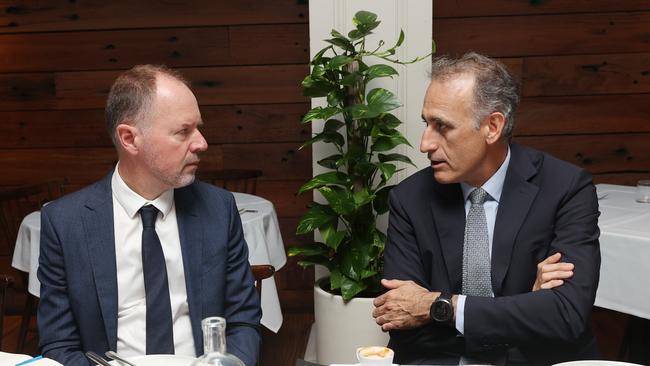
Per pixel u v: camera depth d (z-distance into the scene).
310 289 3.86
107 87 3.74
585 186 1.62
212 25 3.65
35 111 3.79
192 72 3.70
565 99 3.61
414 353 1.59
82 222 1.43
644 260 2.09
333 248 2.55
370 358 1.07
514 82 1.55
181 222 1.49
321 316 2.61
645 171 3.63
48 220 1.44
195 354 1.47
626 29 3.53
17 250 2.73
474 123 1.50
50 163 3.83
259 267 1.79
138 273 1.45
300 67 3.67
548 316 1.45
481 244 1.60
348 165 2.62
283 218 3.82
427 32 2.72
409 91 2.76
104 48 3.70
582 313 1.46
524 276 1.58
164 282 1.43
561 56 3.57
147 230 1.43
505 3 3.55
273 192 3.80
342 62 2.41
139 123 1.36
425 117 1.55
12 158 3.83
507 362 1.49
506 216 1.59
